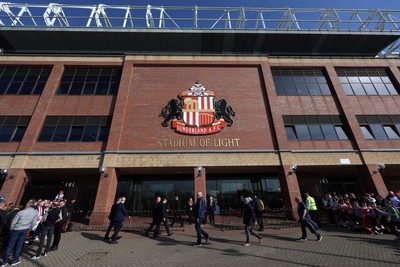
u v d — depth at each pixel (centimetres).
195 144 1653
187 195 1842
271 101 1830
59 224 849
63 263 699
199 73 1955
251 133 1719
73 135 1695
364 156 1666
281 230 1166
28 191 1620
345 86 2003
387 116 1862
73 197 1720
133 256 764
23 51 2242
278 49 2345
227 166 1611
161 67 1972
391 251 750
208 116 1745
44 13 2189
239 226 1277
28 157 1566
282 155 1630
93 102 1825
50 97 1797
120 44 2230
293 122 1808
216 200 1836
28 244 908
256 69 2006
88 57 2005
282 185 1596
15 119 1723
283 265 643
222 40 2247
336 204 1293
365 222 1088
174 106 1777
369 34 2203
